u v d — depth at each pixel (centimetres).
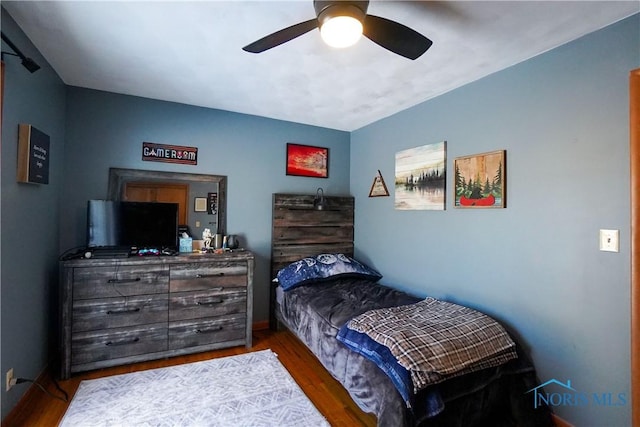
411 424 149
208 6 158
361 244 369
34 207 206
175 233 282
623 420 159
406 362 159
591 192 172
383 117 334
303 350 286
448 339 175
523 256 204
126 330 246
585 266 174
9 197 173
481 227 231
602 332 167
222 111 322
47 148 216
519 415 181
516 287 208
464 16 162
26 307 197
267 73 234
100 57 213
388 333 178
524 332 203
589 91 174
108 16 167
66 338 228
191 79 248
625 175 160
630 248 157
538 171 197
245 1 153
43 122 216
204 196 315
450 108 259
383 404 157
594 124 171
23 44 183
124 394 211
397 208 314
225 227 323
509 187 213
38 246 214
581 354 175
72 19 170
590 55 174
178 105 304
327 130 378
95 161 274
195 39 189
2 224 166
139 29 179
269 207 345
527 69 204
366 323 194
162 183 298
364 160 366
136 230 269
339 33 136
